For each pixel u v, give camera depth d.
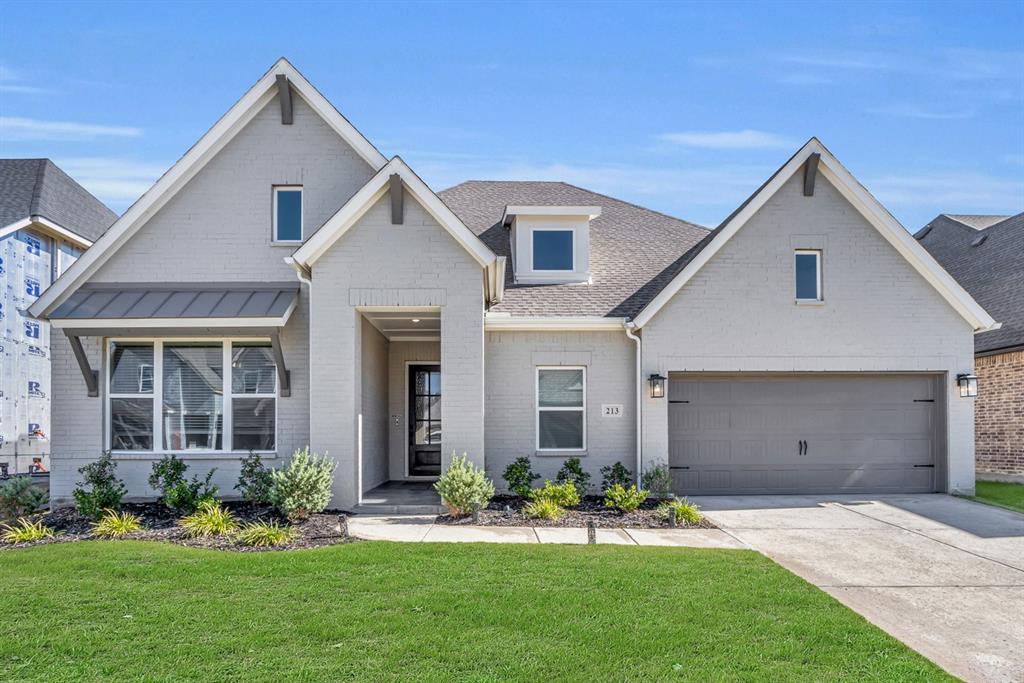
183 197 14.71
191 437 14.28
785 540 11.04
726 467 15.45
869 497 14.99
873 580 8.98
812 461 15.55
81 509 12.10
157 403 14.25
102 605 7.25
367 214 13.31
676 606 7.45
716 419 15.49
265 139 14.82
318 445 13.11
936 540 11.09
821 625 7.04
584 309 15.76
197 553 9.33
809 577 9.07
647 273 17.38
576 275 17.08
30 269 22.27
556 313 15.62
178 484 12.43
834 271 15.48
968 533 11.57
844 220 15.50
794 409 15.59
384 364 16.98
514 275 17.16
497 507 13.41
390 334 16.95
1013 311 19.28
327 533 10.89
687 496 15.20
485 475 14.44
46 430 23.23
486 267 13.41
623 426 15.55
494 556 9.34
